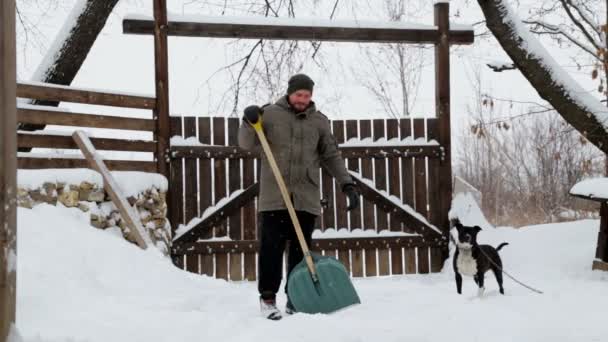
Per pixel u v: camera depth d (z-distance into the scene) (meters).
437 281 8.27
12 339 2.95
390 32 9.07
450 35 9.27
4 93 2.91
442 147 9.16
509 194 24.42
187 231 8.51
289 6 10.88
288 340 3.42
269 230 4.52
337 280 4.38
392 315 4.20
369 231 9.02
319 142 4.79
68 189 6.61
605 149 8.38
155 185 7.99
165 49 8.45
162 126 8.38
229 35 8.70
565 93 8.55
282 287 6.85
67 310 3.93
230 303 4.98
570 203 20.47
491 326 3.81
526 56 8.73
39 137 7.10
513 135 23.91
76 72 8.86
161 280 5.47
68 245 5.27
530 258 8.24
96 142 7.70
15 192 2.99
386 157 9.08
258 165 8.80
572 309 4.34
